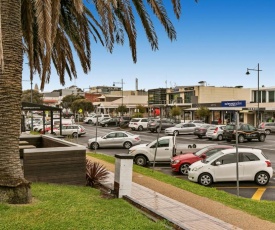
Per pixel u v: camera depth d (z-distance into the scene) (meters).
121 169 9.16
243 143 33.72
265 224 8.39
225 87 77.81
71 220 6.54
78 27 13.59
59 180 10.48
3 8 7.96
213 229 7.45
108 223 6.49
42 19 8.07
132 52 11.52
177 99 80.38
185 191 12.36
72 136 39.78
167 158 20.64
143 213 7.70
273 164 20.70
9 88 7.96
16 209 7.13
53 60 14.66
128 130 53.59
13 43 8.03
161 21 11.27
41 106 25.89
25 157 10.13
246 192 13.59
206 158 15.95
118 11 12.06
